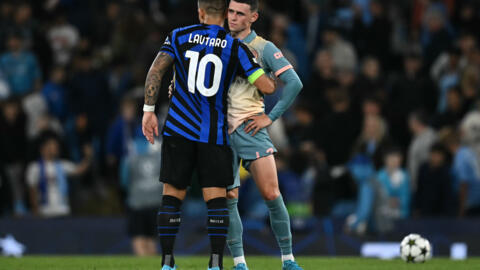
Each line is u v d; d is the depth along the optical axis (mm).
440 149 44344
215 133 19375
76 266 24406
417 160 47531
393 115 52156
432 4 62250
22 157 49625
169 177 19391
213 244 19297
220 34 19672
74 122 54312
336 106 49938
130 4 62656
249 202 41281
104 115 54188
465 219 41469
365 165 43938
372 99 48750
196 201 45312
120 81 55906
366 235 40469
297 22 63812
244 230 40906
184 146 19406
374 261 27344
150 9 63688
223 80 19531
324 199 42750
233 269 21828
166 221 19375
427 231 41562
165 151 19578
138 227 39625
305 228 41281
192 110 19453
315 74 56062
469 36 54438
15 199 47750
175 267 21484
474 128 46594
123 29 58719
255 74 19656
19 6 60719
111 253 42000
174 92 19797
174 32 19984
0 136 49125
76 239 42188
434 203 44281
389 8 65750
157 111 49281
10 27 59219
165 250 19406
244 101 21000
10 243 42031
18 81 55656
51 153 45562
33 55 56531
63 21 61875
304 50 60125
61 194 45531
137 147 39719
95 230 42312
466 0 64375
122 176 40469
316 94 55375
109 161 48625
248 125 20859
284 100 20953
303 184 42969
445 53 56156
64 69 56562
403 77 54438
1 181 46750
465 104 50531
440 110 52406
